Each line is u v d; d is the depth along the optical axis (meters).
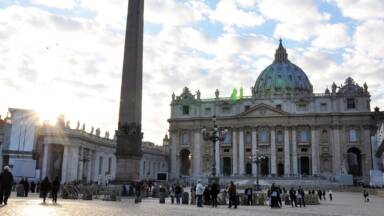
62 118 70.44
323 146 104.62
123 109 31.56
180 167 115.00
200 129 113.81
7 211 16.52
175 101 117.75
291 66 143.25
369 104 103.75
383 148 75.62
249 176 98.69
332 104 105.81
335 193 68.88
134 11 32.06
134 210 19.94
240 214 20.39
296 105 108.31
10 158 63.34
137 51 31.73
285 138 106.75
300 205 33.00
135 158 31.56
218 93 115.38
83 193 31.34
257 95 115.62
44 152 69.00
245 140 110.31
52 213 16.53
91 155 77.56
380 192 56.12
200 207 25.97
